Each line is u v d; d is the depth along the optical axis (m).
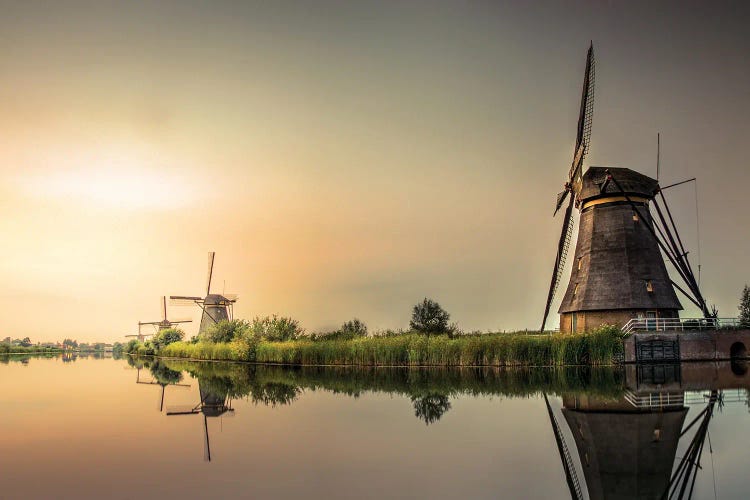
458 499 8.48
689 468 10.20
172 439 13.20
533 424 14.37
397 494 8.77
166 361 51.97
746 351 34.31
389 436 13.12
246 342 43.56
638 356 32.78
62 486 9.41
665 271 37.12
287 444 12.39
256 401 19.50
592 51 36.62
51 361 59.94
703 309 36.50
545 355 32.44
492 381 24.64
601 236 37.72
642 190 36.91
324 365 36.91
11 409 18.48
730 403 16.94
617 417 14.98
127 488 9.24
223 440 12.91
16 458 11.42
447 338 36.25
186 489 9.15
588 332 34.25
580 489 8.98
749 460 10.70
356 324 46.94
